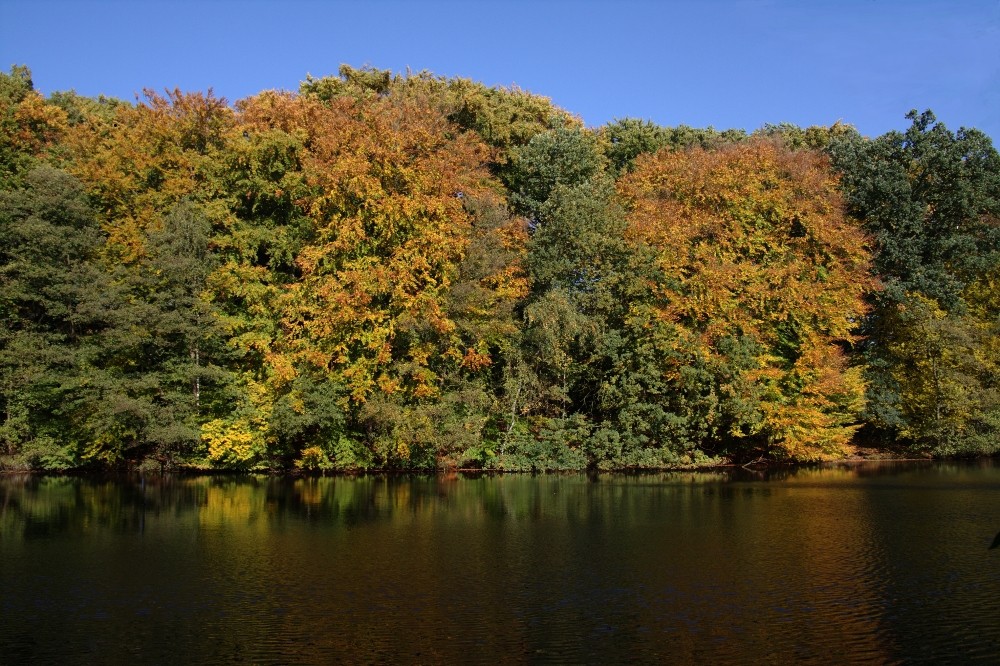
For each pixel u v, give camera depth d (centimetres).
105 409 3259
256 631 1367
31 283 3406
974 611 1478
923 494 2922
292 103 4128
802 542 2038
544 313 3622
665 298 3819
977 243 4425
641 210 4131
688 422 3750
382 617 1441
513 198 4525
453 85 5134
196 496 2884
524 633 1362
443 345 3772
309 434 3728
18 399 3453
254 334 3631
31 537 2098
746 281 3906
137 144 3797
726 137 5709
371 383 3588
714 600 1542
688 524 2292
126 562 1820
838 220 4194
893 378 4469
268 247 3850
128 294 3509
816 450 4125
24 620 1420
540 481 3394
